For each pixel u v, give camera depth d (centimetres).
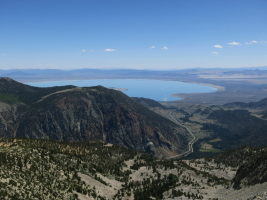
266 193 10556
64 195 11119
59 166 13738
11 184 9625
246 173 15700
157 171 18525
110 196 13788
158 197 15000
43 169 12444
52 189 11025
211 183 17488
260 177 14038
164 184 16538
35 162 12612
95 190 13525
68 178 13000
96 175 15325
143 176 17850
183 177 17912
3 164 10956
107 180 15762
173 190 15388
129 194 14825
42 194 10112
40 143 16725
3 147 13412
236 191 14288
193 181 17500
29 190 9856
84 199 11856
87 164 16375
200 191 15462
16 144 14512
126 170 18338
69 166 14575
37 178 11300
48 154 14500
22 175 10806
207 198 14275
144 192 15262
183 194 14975
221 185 17000
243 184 14738
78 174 14212
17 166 11381
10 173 10475
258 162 15512
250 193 12450
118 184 15938
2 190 8962
